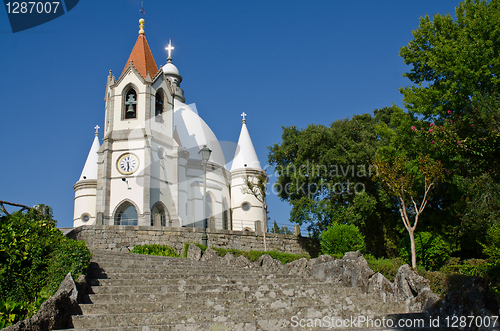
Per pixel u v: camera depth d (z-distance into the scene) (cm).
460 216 2172
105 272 1335
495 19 2131
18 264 1191
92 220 4084
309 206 3175
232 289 1248
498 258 1594
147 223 3512
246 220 4297
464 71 2125
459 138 1538
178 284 1266
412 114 2486
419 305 1040
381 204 3139
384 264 1590
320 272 1471
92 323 915
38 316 848
